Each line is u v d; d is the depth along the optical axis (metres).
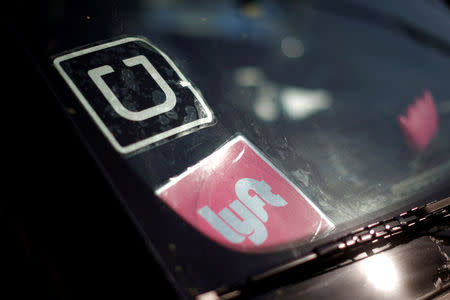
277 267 0.98
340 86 2.19
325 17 2.60
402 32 2.70
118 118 1.12
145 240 0.86
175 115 1.23
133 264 0.81
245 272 0.95
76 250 0.83
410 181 1.54
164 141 1.13
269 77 2.06
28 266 0.84
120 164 1.02
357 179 1.45
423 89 2.33
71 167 0.92
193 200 1.04
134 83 1.24
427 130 1.99
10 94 1.00
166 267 0.88
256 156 1.27
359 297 1.00
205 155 1.16
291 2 2.54
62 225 0.86
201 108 1.31
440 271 1.13
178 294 0.80
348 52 2.46
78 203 0.88
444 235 1.23
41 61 1.14
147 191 1.00
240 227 1.04
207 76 1.48
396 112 2.07
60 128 0.97
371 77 2.32
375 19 2.71
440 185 1.56
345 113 1.95
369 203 1.33
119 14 1.46
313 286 0.98
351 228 1.19
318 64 2.31
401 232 1.20
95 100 1.13
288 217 1.13
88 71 1.19
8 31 1.13
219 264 0.94
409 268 1.11
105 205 0.88
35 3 1.28
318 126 1.72
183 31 1.71
